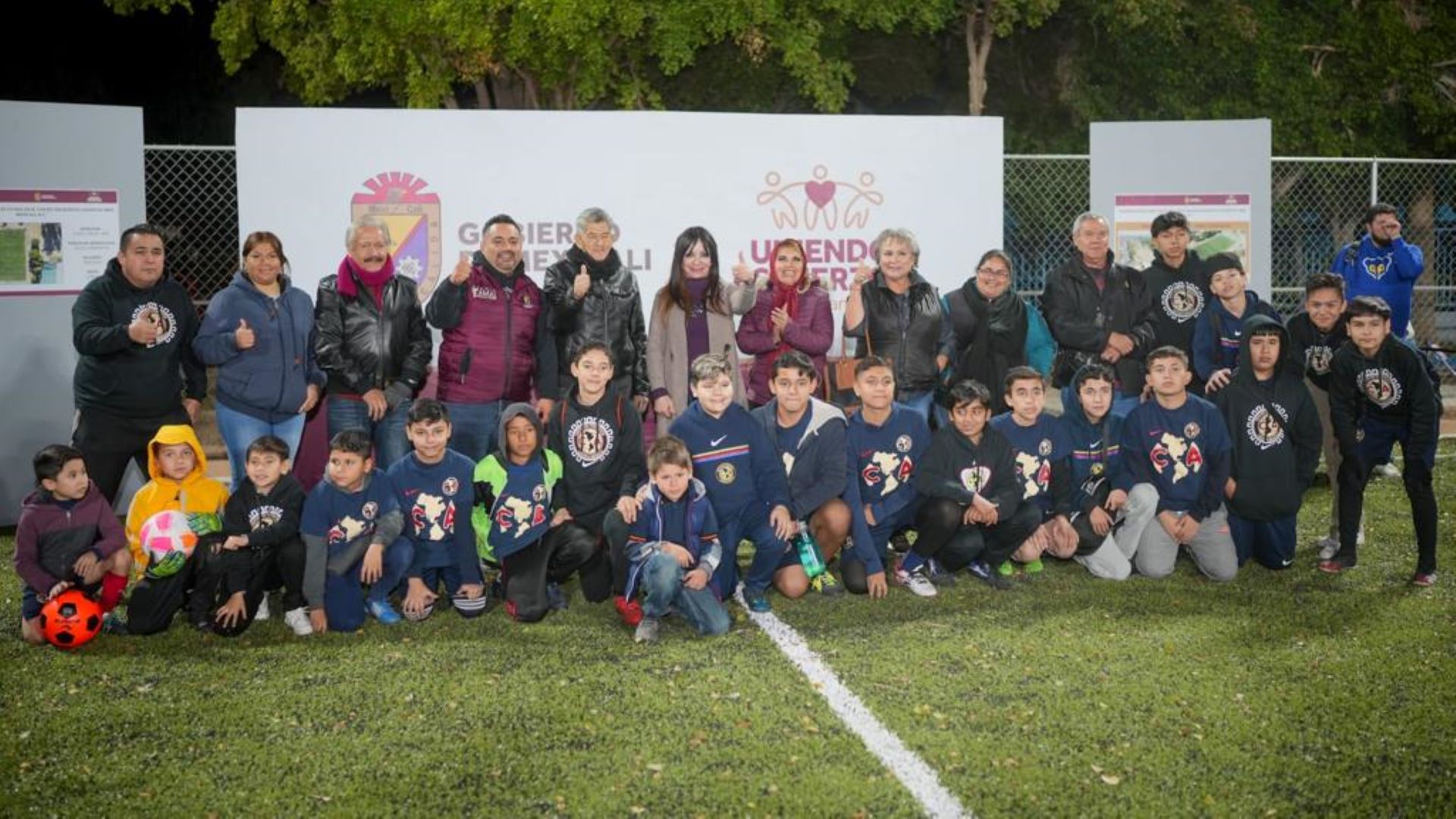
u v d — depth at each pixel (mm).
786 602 5441
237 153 6895
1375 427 5715
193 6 18359
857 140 7500
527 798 3441
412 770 3631
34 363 6902
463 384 5992
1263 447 5695
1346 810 3318
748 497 5266
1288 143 15414
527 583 5191
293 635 5027
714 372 5180
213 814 3357
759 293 6387
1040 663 4523
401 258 7105
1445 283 15383
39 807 3412
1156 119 16422
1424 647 4664
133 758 3742
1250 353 5711
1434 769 3570
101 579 5066
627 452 5457
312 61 13000
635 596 5160
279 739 3887
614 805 3383
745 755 3709
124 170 7043
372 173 7043
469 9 11844
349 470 5000
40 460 4938
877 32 15844
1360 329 5457
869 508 5617
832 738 3832
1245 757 3664
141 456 6082
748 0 12523
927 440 5645
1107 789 3461
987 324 6523
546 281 6117
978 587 5645
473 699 4219
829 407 5508
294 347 5930
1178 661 4535
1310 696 4148
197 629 5090
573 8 11711
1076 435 5820
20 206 6793
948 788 3469
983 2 15617
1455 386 11227
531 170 7203
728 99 14773
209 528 5129
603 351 5391
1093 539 5707
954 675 4402
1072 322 6691
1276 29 15430
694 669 4516
